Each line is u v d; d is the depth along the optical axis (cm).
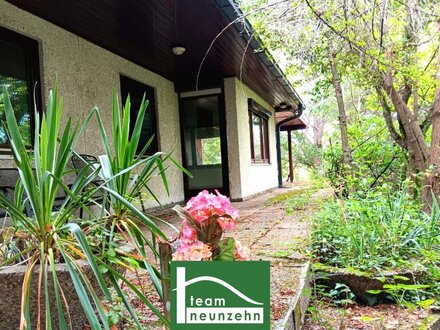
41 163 119
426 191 455
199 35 434
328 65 521
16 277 108
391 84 471
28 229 117
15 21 329
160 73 590
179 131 653
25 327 93
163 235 115
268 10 354
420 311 200
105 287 101
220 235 104
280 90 784
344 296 222
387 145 656
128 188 147
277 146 1067
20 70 340
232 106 630
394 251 252
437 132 464
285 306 157
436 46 422
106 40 436
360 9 337
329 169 561
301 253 238
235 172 633
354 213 310
